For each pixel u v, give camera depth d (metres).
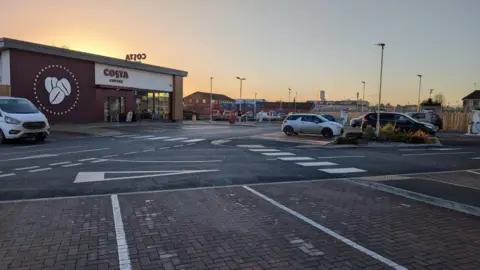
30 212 6.23
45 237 5.02
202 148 17.16
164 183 8.92
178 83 45.12
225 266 4.18
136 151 15.43
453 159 14.75
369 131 21.73
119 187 8.39
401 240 5.12
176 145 18.41
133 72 38.19
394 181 9.72
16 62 27.08
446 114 40.31
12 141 18.41
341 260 4.40
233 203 7.05
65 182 8.84
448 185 9.27
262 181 9.41
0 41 25.91
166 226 5.58
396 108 72.75
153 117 41.81
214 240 5.01
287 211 6.54
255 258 4.42
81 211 6.32
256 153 15.41
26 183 8.66
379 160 14.05
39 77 28.67
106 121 35.00
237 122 51.94
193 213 6.31
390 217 6.25
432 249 4.80
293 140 22.42
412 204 7.19
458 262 4.39
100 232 5.26
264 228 5.55
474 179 10.18
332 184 9.13
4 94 24.00
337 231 5.47
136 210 6.45
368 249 4.77
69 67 31.02
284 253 4.59
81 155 13.81
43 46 28.39
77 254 4.46
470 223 5.97
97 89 33.78
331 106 97.44
